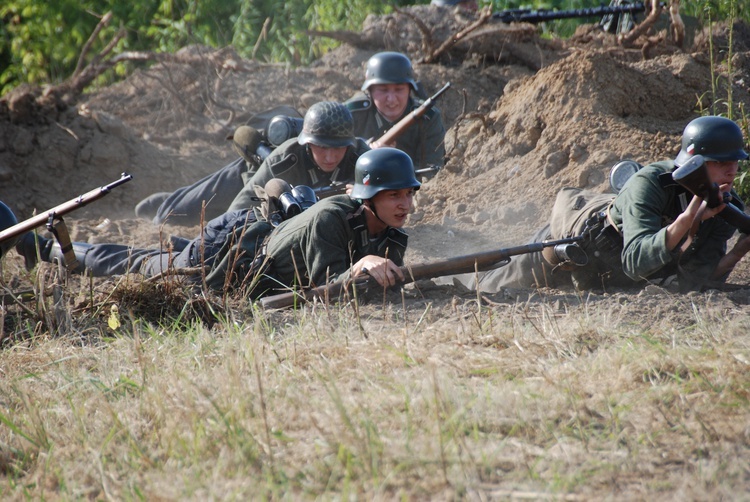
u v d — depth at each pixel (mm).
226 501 10859
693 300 18359
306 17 64250
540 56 42375
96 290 19938
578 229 20422
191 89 42281
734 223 19047
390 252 20688
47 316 18797
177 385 14430
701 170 16906
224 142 39844
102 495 11539
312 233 19844
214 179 31141
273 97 42125
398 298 19688
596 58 31438
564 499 10477
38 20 67688
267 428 12391
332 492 10930
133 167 36625
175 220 31094
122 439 13125
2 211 20438
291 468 11578
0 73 71250
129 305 19453
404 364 14945
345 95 42344
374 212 20062
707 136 18625
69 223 32688
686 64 32750
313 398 13711
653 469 11180
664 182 18953
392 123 32969
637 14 43906
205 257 21531
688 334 15984
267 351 15977
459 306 18703
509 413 12750
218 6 68125
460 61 43500
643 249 18344
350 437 11969
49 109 37250
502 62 43062
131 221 32062
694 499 10352
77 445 13000
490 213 29125
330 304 19188
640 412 12711
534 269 21594
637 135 29562
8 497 11773
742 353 14367
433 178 32500
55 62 68938
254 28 67062
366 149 27969
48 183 35562
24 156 35656
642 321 17172
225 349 16141
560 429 12312
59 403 14734
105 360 16422
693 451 11602
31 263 24500
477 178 31281
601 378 13891
